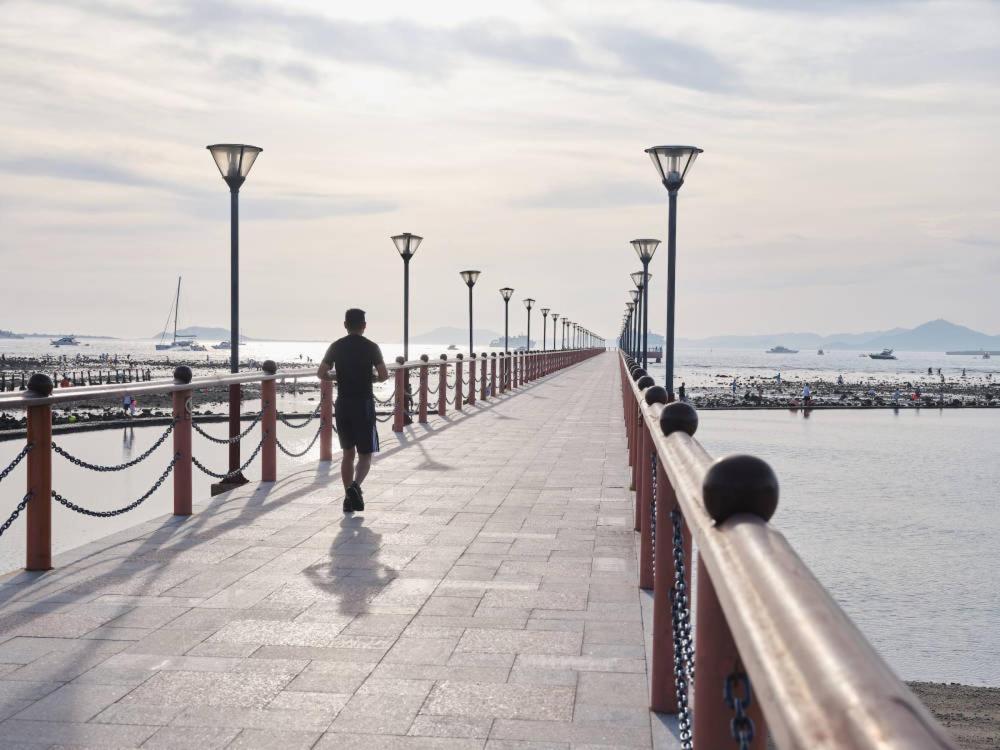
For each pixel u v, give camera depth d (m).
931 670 18.12
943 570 26.55
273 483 10.05
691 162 12.49
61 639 4.79
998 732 13.29
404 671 4.37
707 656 1.74
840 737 0.71
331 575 6.13
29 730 3.67
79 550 6.81
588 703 3.98
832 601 1.01
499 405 22.83
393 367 15.39
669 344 12.57
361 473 8.45
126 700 3.99
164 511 17.55
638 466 7.64
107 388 6.64
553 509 8.59
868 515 35.28
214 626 5.03
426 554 6.75
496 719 3.81
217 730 3.69
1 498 18.69
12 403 5.79
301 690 4.12
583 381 36.34
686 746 2.69
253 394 64.62
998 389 144.88
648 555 5.75
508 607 5.42
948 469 49.41
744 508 1.47
